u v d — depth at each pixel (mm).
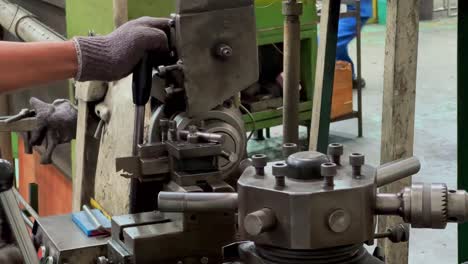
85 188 2086
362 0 5797
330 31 2107
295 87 1876
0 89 1360
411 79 2051
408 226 1153
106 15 2150
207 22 1370
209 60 1385
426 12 8016
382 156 2113
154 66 1432
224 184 1299
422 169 4008
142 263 1246
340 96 4488
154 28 1397
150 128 1452
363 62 6312
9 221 1260
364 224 939
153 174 1326
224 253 1074
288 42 1859
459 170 2158
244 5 1394
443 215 923
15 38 3023
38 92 3021
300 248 918
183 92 1403
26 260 1234
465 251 2182
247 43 1412
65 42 1387
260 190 942
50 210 3121
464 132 2135
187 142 1331
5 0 2959
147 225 1292
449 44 6809
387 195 962
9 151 3158
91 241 1374
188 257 1271
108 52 1376
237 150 1470
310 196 906
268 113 3871
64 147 2814
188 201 1028
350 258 982
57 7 2785
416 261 3109
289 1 1829
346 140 4582
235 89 1422
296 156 983
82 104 2010
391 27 2002
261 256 1004
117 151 1806
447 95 5281
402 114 2068
